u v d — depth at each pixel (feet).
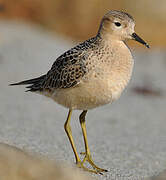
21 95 57.47
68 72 33.37
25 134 43.16
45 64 68.49
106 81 32.24
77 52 33.65
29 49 73.05
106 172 34.88
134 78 71.82
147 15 109.09
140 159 41.47
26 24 93.86
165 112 58.90
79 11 106.83
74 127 49.60
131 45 98.58
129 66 33.37
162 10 108.99
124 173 35.91
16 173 23.36
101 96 32.68
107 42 33.19
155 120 55.47
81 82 32.68
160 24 108.88
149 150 44.68
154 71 76.95
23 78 62.39
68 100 34.06
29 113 51.49
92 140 45.68
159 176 31.50
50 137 43.78
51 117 51.39
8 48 72.69
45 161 25.21
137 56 86.84
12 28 82.99
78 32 104.42
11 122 46.98
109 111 57.31
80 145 42.80
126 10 108.99
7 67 65.72
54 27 103.45
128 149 44.21
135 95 64.80
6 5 102.99
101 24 33.99
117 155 41.78
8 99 55.42
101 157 40.42
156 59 84.89
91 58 32.65
